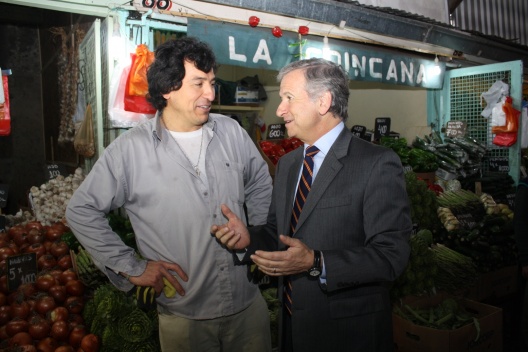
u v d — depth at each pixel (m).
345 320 1.71
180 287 1.83
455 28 4.85
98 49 3.05
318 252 1.60
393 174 1.67
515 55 5.91
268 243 1.95
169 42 1.79
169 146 1.85
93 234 1.81
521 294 4.58
